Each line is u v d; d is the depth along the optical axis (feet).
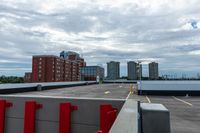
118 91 97.66
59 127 12.46
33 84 99.76
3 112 13.76
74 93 85.25
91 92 90.33
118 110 11.65
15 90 84.94
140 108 8.87
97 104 12.12
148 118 8.49
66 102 12.67
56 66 271.69
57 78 272.92
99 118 11.95
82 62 364.99
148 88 78.59
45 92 90.12
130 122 5.38
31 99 13.46
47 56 263.08
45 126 12.88
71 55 360.69
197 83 77.25
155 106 9.28
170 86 77.66
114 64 340.39
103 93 85.25
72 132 12.31
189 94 75.97
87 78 328.49
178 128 26.21
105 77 343.26
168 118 8.41
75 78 330.75
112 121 10.86
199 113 37.45
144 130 8.44
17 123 13.57
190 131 24.79
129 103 9.34
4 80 192.24
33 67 265.95
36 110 13.17
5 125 13.80
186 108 43.62
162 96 73.20
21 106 13.64
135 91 95.04
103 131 11.05
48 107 12.99
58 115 12.69
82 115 12.32
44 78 260.01
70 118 12.42
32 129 12.84
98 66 331.16
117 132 4.41
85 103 12.33
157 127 8.39
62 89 113.91
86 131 12.12
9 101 13.99
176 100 59.93
